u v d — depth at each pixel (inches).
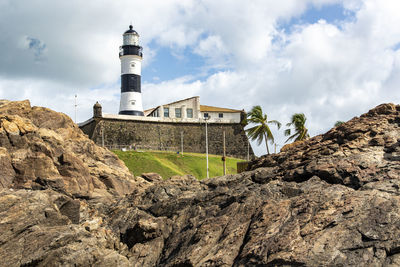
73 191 1486.2
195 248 911.0
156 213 1186.0
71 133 2020.2
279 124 2485.2
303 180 1065.5
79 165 1579.7
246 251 812.6
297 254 745.6
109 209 1299.2
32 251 815.1
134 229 1076.5
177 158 3280.0
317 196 895.1
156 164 2982.3
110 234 1086.4
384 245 709.9
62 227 895.1
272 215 892.0
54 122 1972.2
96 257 868.0
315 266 713.6
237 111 3956.7
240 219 948.6
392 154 994.7
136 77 4104.3
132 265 984.9
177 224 1088.8
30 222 876.6
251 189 1091.3
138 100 4097.0
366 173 945.5
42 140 1569.9
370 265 687.1
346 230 765.9
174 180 1406.3
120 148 3412.9
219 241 903.1
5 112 1827.0
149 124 3597.4
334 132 1224.8
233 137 3836.1
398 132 1084.5
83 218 1146.7
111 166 1967.3
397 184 852.6
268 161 1314.0
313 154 1133.1
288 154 1261.1
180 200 1170.6
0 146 1424.7
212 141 3769.7
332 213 817.5
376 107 1226.0
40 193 962.1
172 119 3686.0
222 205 1074.7
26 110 1915.6
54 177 1405.0
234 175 1269.7
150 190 1342.3
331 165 1013.2
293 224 827.4
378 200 811.4
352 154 1048.2
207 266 833.5
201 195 1159.0
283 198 986.7
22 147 1462.8
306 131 2295.8
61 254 825.5
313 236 777.6
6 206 882.8
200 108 3978.8
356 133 1127.0
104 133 3378.4
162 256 995.3
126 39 4097.0
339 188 911.7
